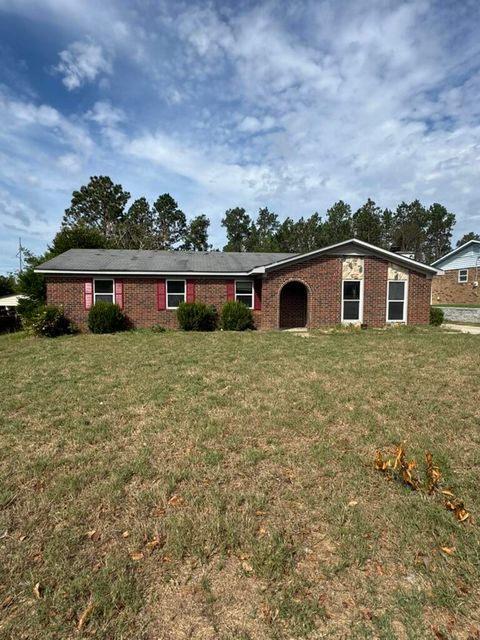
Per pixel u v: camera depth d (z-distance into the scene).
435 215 57.91
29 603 1.96
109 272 14.50
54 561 2.25
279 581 2.09
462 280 28.77
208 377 6.63
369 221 47.59
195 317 14.42
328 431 4.19
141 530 2.53
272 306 14.61
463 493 2.93
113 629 1.81
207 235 47.34
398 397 5.37
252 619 1.86
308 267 14.61
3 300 22.06
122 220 41.59
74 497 2.93
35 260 20.86
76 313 14.69
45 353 9.46
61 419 4.61
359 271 14.82
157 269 15.01
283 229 50.03
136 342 11.26
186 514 2.69
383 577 2.12
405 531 2.48
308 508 2.76
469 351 9.05
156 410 4.91
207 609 1.92
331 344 10.41
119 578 2.11
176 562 2.24
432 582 2.07
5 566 2.21
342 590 2.03
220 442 3.91
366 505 2.79
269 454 3.63
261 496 2.90
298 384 6.08
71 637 1.77
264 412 4.78
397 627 1.81
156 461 3.51
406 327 14.24
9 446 3.88
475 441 3.90
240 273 15.29
